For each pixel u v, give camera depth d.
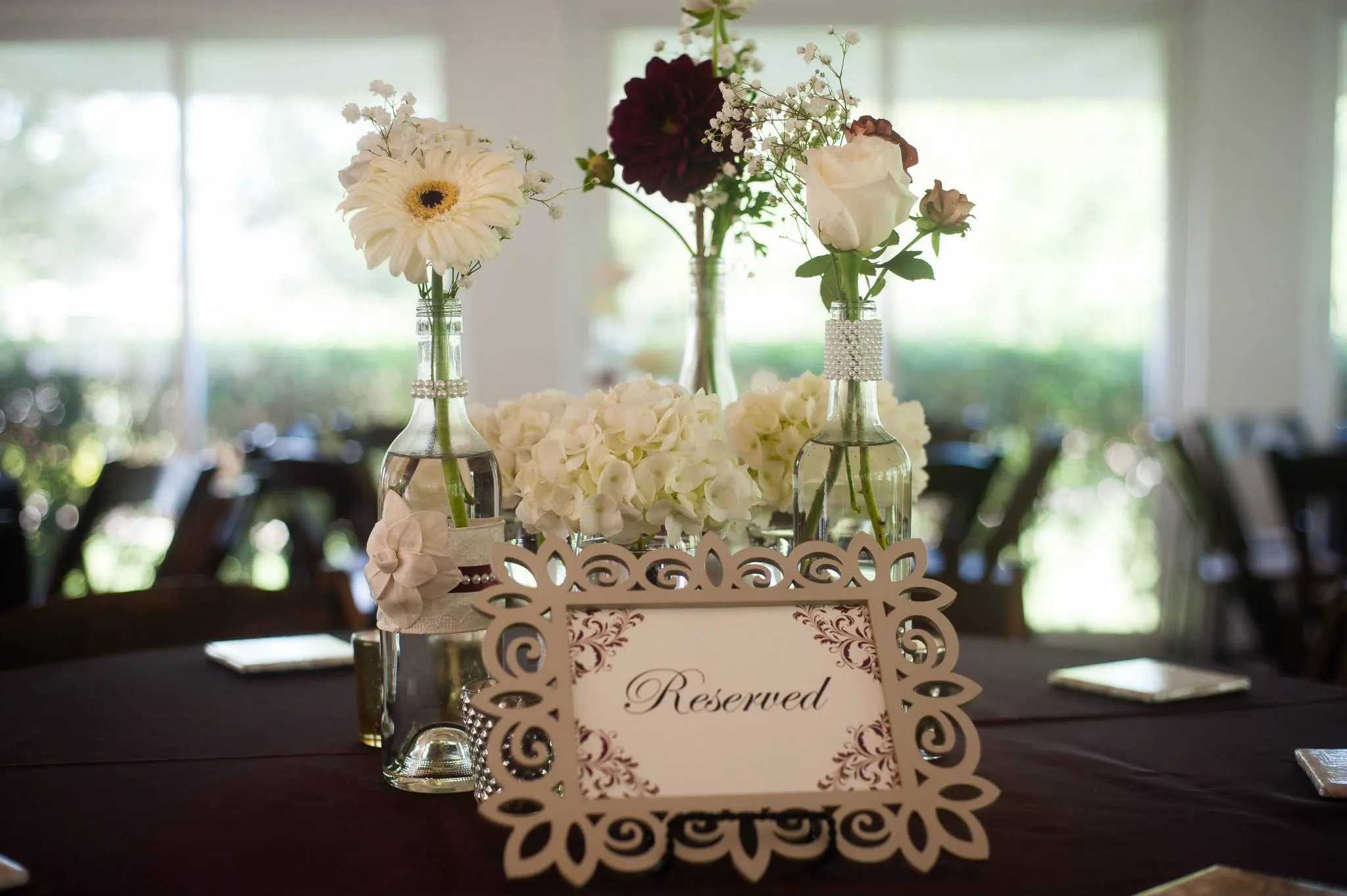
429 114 4.81
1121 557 4.80
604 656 0.86
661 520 0.99
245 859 0.84
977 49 4.71
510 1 4.66
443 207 0.93
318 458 3.26
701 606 0.90
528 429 1.11
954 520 3.02
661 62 1.12
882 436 1.04
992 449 3.36
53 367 4.79
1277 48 4.60
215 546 2.70
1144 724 1.17
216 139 4.77
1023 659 1.43
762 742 0.84
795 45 4.70
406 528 0.96
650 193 1.14
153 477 3.01
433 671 0.98
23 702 1.24
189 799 0.96
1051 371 4.78
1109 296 4.76
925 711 0.86
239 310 4.82
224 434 4.84
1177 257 4.73
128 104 4.75
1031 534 4.80
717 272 1.19
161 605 1.60
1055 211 4.75
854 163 0.92
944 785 0.83
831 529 1.04
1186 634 4.55
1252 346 4.68
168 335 4.80
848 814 0.81
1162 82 4.70
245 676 1.34
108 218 4.77
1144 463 4.76
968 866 0.83
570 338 4.83
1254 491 4.61
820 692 0.87
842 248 0.95
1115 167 4.73
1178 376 4.76
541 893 0.79
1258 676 1.36
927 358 4.79
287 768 1.04
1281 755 1.08
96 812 0.94
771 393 1.15
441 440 0.99
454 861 0.84
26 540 2.87
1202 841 0.88
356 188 0.94
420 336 0.99
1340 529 3.94
